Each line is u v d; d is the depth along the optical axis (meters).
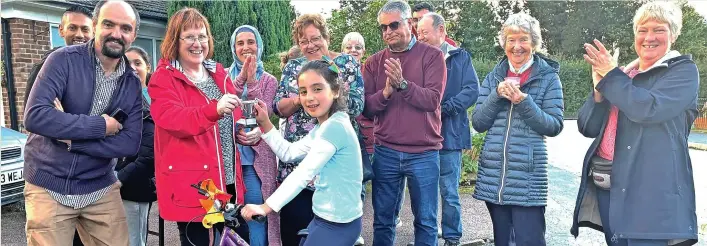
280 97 3.52
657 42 2.80
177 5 10.78
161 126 2.75
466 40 26.64
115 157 2.95
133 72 3.08
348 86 3.34
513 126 3.28
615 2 22.22
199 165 2.84
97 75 2.94
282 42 11.92
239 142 3.06
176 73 2.84
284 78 3.56
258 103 3.07
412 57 3.75
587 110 3.11
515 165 3.25
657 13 2.77
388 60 3.45
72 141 2.80
